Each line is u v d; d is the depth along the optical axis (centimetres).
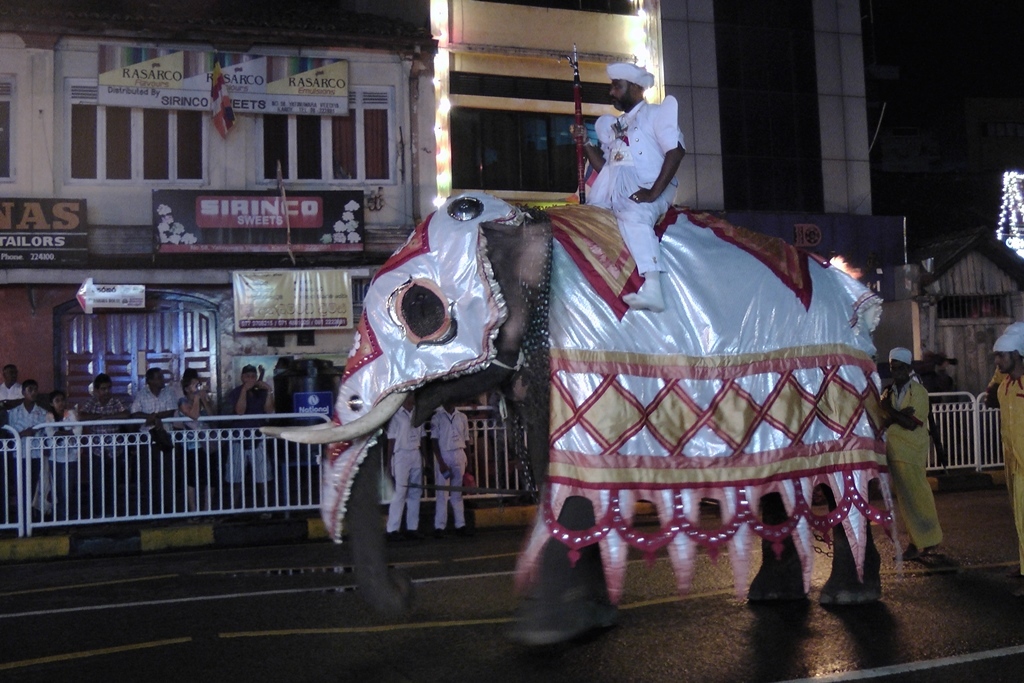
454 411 1105
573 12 1822
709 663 533
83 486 1115
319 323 1593
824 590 662
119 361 1580
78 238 1527
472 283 549
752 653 550
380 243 1648
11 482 1109
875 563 658
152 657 576
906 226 2180
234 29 1577
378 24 1683
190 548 1106
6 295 1536
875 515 607
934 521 833
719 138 1877
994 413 1466
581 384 560
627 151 613
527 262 565
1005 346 714
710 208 1862
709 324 584
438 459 1111
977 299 2005
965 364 1977
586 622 594
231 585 812
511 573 820
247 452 1168
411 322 546
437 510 1100
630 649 563
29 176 1542
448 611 677
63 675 541
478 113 1759
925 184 2559
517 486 1263
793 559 673
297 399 1370
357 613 678
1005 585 719
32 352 1541
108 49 1555
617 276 575
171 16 1573
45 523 1083
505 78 1775
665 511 558
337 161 1658
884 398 867
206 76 1588
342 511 528
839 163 1956
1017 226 2219
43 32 1530
